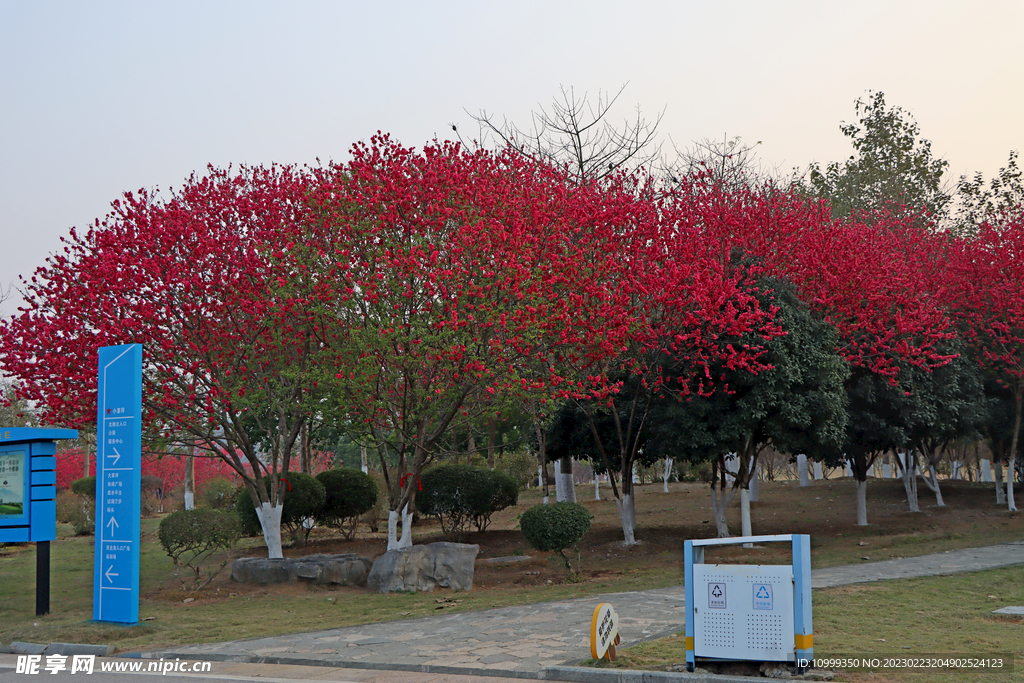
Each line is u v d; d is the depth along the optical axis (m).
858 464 21.14
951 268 22.03
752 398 16.47
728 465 26.97
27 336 14.44
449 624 10.29
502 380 14.06
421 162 15.14
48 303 14.66
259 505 16.34
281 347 15.47
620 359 17.16
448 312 13.55
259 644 9.43
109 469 11.47
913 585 11.72
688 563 7.00
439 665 7.75
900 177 31.03
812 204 21.72
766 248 17.78
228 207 16.66
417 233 14.93
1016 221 22.11
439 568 14.18
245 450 16.05
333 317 14.93
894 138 31.69
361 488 21.34
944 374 20.25
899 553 15.81
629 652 7.79
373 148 15.34
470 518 21.83
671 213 17.73
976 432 22.70
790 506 25.77
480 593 13.48
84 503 27.12
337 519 22.11
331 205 15.27
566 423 20.02
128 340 14.75
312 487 20.09
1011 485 22.58
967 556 14.83
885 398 19.38
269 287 15.12
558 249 15.66
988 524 20.36
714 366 16.94
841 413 17.17
